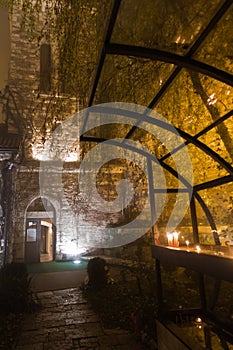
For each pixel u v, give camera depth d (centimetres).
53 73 1290
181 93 509
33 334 490
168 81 312
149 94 564
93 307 623
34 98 1310
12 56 1384
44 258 1459
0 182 1344
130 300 625
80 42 967
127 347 437
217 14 218
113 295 680
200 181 578
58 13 1027
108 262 1096
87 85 975
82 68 980
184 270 693
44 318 566
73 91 1059
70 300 679
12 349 436
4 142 1219
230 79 234
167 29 315
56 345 447
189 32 290
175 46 291
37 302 657
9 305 591
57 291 756
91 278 766
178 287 627
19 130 1331
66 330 506
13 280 631
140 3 325
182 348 299
